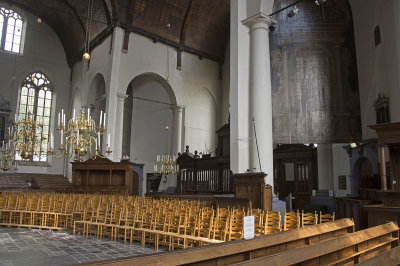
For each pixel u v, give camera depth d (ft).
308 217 24.94
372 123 46.55
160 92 99.09
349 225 20.02
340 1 52.29
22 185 87.92
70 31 102.83
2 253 24.39
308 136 48.52
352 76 50.31
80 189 63.41
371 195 42.57
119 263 9.30
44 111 107.65
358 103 49.83
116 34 78.28
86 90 92.07
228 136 78.59
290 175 68.85
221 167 70.74
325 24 51.39
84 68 97.19
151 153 98.27
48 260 22.49
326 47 50.93
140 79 102.53
